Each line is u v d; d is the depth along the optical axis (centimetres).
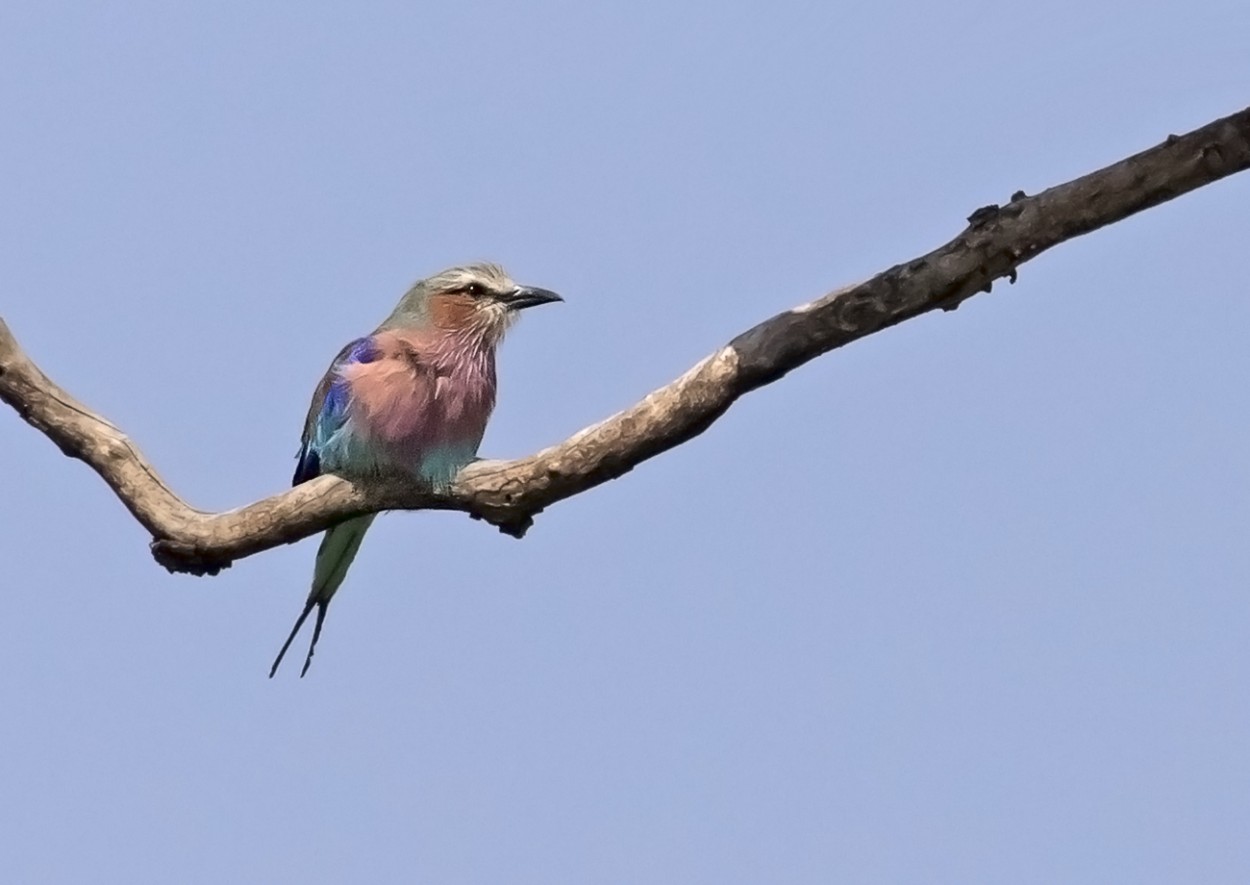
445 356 1283
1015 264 930
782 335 970
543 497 1081
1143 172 896
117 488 1167
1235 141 880
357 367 1255
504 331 1323
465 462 1285
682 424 1010
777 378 991
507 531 1128
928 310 952
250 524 1143
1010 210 923
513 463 1085
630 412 1023
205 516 1156
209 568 1177
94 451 1164
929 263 936
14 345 1152
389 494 1121
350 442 1250
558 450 1055
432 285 1322
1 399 1164
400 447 1252
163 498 1160
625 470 1051
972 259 928
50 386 1162
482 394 1304
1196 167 889
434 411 1266
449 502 1109
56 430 1163
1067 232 918
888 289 946
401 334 1288
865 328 957
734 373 984
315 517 1138
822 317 960
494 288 1315
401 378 1248
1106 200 905
